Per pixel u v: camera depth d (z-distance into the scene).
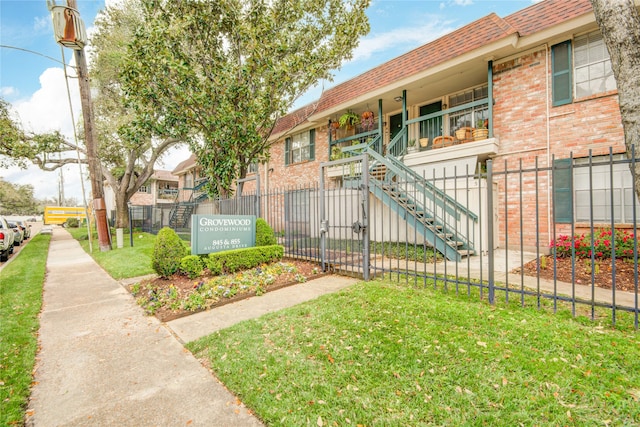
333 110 12.48
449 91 10.71
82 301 5.23
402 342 2.96
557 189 7.55
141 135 9.16
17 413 2.26
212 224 6.36
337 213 11.05
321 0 9.51
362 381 2.42
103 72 14.93
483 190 8.13
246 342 3.24
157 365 2.97
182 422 2.15
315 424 2.00
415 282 4.82
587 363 2.48
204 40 9.07
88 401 2.43
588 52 7.23
